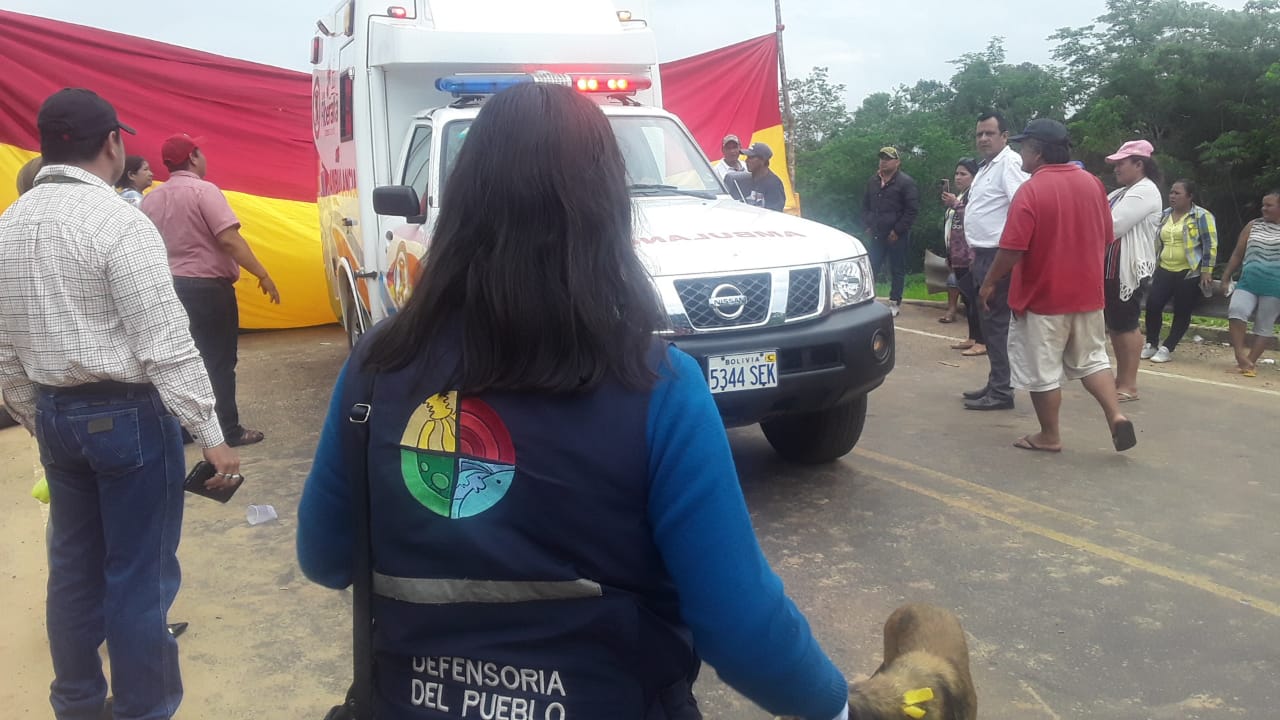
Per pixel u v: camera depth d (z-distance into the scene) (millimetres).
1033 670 3426
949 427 6582
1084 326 5691
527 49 6340
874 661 3506
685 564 1254
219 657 3580
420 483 1273
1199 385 7852
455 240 1295
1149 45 40094
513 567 1233
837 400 4852
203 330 5930
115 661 2854
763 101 12852
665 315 1347
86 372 2725
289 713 3219
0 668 3533
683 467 1242
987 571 4238
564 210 1261
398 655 1313
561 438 1237
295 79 10414
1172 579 4141
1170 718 3139
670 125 6297
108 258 2697
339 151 7453
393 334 1335
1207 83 33406
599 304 1244
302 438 6496
